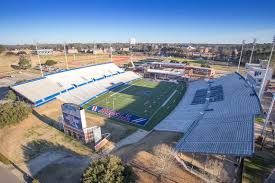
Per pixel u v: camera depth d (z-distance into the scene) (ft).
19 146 143.13
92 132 150.20
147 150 135.44
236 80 232.73
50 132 164.04
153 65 460.96
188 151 105.50
